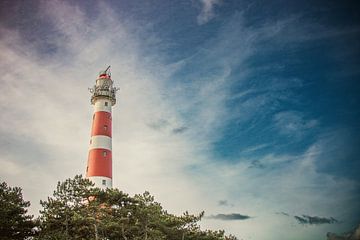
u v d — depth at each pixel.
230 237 54.12
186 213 47.03
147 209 43.69
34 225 42.28
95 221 42.56
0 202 39.81
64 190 43.88
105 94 69.88
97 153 63.53
